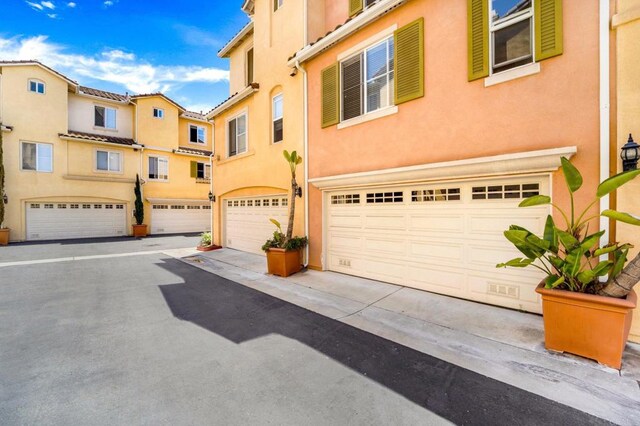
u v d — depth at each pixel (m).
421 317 4.95
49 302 6.05
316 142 8.41
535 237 3.65
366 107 7.27
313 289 6.75
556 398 2.87
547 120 4.60
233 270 9.14
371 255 7.24
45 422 2.60
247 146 11.55
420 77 6.05
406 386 3.14
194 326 4.82
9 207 15.85
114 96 20.61
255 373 3.41
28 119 16.41
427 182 6.09
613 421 2.57
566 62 4.43
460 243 5.69
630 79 3.90
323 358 3.75
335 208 8.07
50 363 3.63
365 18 6.82
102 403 2.87
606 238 4.11
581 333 3.47
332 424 2.59
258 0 10.84
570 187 3.62
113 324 4.89
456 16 5.58
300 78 8.88
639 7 3.78
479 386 3.10
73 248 13.95
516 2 4.95
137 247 14.38
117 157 19.42
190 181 22.64
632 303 3.12
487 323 4.59
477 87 5.32
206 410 2.77
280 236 8.49
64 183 17.39
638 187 3.79
